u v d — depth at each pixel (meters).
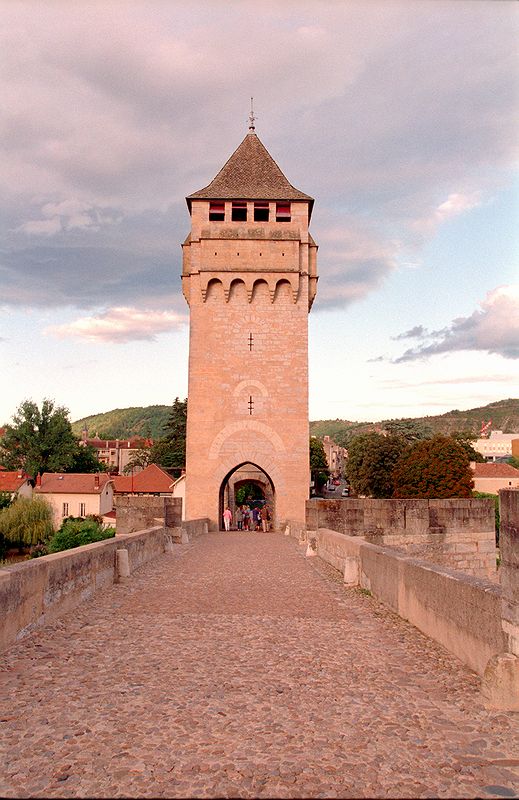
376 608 11.82
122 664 7.98
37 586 9.67
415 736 5.73
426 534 24.31
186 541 26.91
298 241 37.66
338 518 21.31
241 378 37.34
